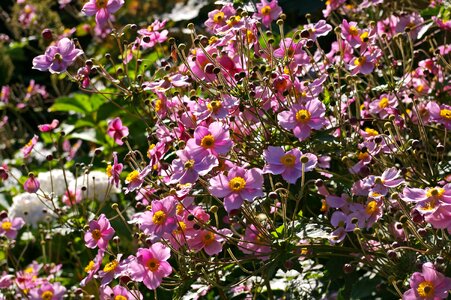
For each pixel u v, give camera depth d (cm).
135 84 306
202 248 275
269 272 250
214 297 349
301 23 493
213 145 242
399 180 244
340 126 270
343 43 315
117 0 297
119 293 280
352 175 281
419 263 248
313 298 309
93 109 559
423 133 271
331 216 271
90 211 421
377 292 302
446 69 333
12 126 811
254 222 252
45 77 910
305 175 272
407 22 346
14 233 389
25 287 404
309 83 288
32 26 812
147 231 244
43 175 467
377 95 336
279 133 276
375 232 272
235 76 265
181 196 253
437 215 228
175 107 288
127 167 500
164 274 253
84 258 474
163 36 328
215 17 302
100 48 674
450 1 362
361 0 429
